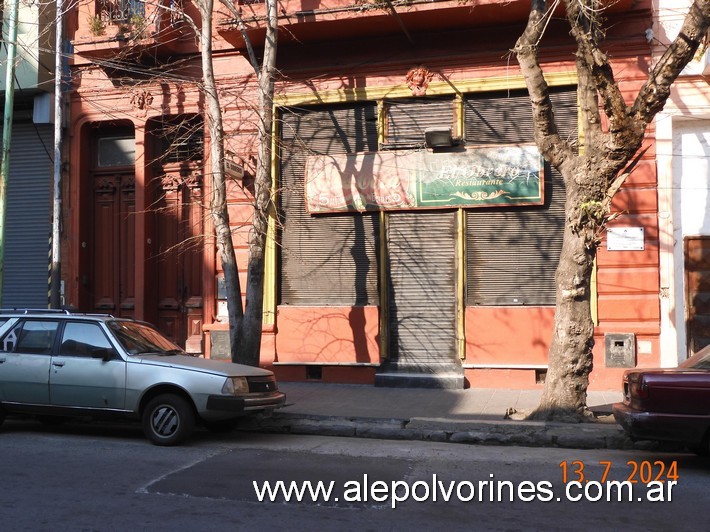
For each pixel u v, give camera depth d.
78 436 9.59
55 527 5.60
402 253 14.03
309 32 13.86
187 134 14.46
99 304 15.91
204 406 8.81
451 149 13.70
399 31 13.85
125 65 15.27
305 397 12.55
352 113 14.44
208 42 11.80
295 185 14.57
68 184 15.82
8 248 16.16
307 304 14.40
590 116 9.85
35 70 15.52
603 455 8.77
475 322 13.48
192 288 15.57
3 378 9.45
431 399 12.33
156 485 6.91
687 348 13.17
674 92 12.94
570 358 10.12
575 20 9.63
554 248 13.31
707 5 8.83
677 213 13.30
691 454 8.83
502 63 13.61
